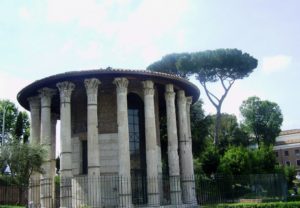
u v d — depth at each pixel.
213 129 68.62
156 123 33.31
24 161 26.44
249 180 40.16
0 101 70.81
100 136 30.58
